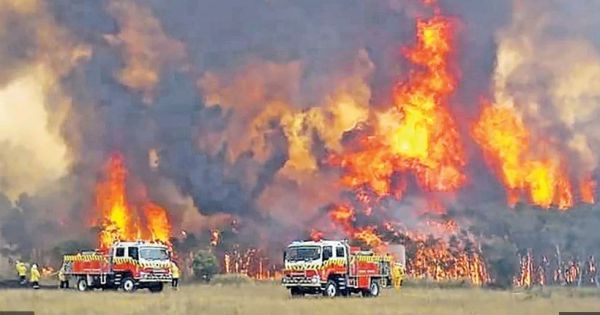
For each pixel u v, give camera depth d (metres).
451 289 126.31
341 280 90.19
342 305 73.31
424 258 165.38
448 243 169.62
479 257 162.50
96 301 79.81
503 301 85.31
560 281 163.25
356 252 92.31
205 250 174.50
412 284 137.00
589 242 169.12
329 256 90.19
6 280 134.88
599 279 163.12
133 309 68.62
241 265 183.12
